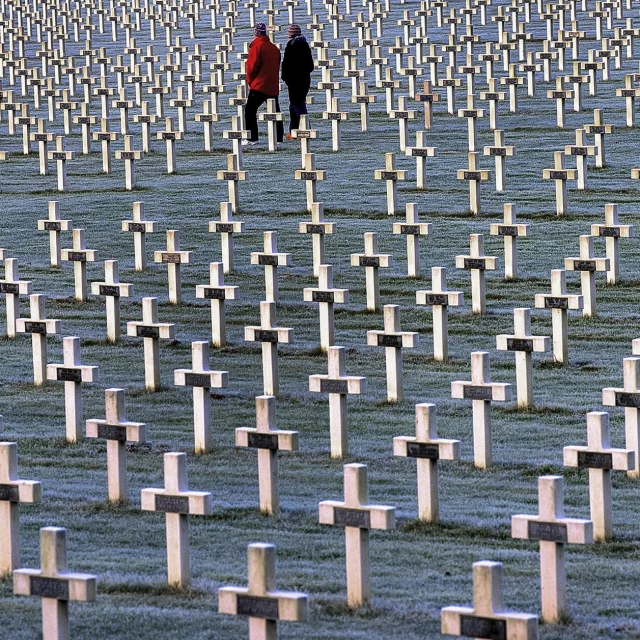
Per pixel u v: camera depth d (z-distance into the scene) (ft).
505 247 176.45
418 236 178.81
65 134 295.48
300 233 205.16
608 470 88.43
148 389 133.49
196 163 260.62
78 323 163.63
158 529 92.32
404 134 260.01
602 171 236.02
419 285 175.83
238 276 183.21
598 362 141.38
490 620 63.16
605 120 280.51
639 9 409.08
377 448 113.39
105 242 204.33
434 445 91.56
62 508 97.35
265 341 129.80
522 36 343.26
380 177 212.02
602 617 74.43
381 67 342.23
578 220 205.16
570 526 72.64
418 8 435.94
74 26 440.45
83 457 112.27
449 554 86.07
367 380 136.77
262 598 65.41
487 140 267.59
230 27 414.21
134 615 74.79
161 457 111.96
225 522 93.81
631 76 270.46
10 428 122.11
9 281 157.07
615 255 172.65
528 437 116.16
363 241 199.62
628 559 85.30
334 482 103.86
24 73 351.25
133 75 326.44
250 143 273.75
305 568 83.46
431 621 73.46
